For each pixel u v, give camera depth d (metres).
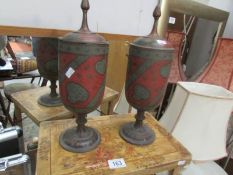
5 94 0.94
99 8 0.81
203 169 0.85
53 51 0.71
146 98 0.57
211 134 0.65
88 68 0.47
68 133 0.61
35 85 0.97
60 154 0.56
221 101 0.61
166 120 0.75
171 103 0.75
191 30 1.14
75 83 0.48
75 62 0.47
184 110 0.65
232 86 0.98
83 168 0.52
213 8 1.18
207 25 1.21
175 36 1.04
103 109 0.97
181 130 0.66
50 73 0.75
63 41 0.47
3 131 0.62
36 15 0.66
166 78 0.56
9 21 0.61
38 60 0.74
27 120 0.94
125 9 0.90
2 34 0.61
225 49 1.00
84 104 0.51
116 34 0.90
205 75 1.04
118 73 0.97
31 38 0.68
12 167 0.56
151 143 0.64
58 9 0.69
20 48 0.73
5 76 0.78
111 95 0.92
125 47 0.93
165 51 0.52
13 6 0.61
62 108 0.80
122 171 0.53
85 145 0.58
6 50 0.74
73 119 0.72
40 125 0.67
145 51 0.52
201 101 0.61
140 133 0.65
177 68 1.09
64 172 0.50
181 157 0.60
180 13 1.04
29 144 0.72
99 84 0.51
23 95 0.88
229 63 1.00
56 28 0.70
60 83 0.51
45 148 0.57
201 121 0.64
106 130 0.68
